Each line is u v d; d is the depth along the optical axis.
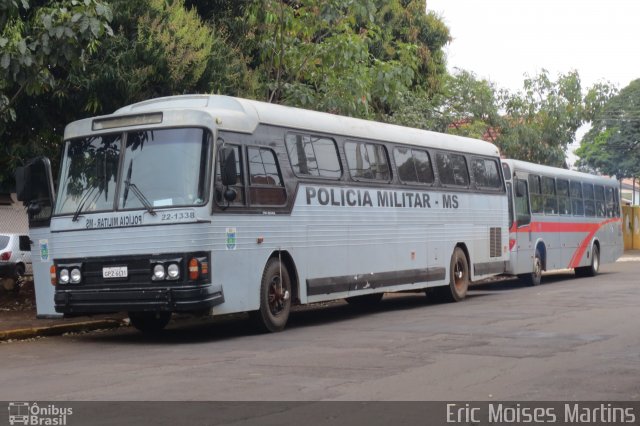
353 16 20.62
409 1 31.12
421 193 18.34
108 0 16.38
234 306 13.07
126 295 12.68
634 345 11.61
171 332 14.78
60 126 17.44
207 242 12.59
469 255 20.16
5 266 21.59
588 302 18.11
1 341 13.85
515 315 15.56
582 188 29.73
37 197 14.39
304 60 20.45
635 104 53.97
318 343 12.33
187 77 17.55
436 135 19.44
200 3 20.22
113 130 13.33
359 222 16.23
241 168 13.43
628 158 54.44
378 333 13.39
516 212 24.14
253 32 20.52
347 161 16.14
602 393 8.46
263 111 14.15
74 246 13.20
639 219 52.56
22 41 13.69
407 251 17.73
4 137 17.09
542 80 37.94
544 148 36.97
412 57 23.08
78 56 14.09
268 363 10.47
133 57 16.56
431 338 12.54
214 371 9.94
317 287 15.02
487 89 35.28
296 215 14.60
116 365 10.65
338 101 20.34
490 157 21.59
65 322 15.46
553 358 10.54
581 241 29.14
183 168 12.75
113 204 12.97
